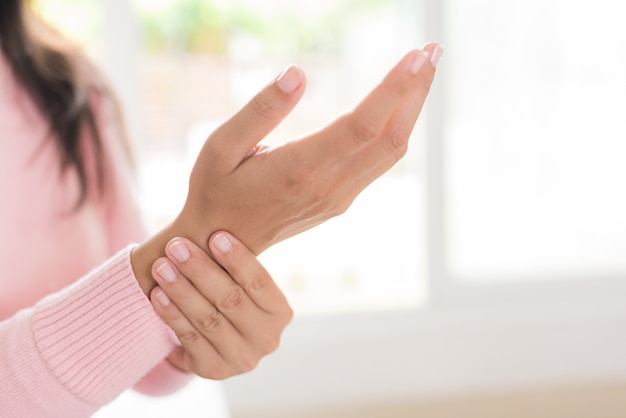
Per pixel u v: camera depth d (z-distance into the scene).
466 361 2.27
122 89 2.01
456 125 2.26
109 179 0.89
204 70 2.27
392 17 2.29
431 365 2.25
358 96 2.34
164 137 2.25
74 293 0.67
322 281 2.33
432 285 2.26
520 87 2.27
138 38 2.14
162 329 0.67
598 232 2.36
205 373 0.70
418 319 2.23
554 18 2.24
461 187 2.29
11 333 0.67
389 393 2.23
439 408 2.22
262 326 0.68
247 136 0.61
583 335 2.32
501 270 2.33
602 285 2.35
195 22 2.24
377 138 0.60
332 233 2.32
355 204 2.32
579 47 2.27
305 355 2.18
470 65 2.23
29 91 0.85
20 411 0.66
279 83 0.60
